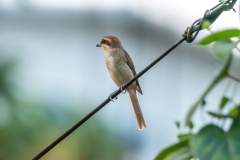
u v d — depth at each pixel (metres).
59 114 10.00
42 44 16.56
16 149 8.84
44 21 16.92
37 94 9.30
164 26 17.58
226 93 3.69
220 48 3.41
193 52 17.09
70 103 10.74
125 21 17.73
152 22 17.61
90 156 11.02
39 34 16.77
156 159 3.77
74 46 17.06
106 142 11.26
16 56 9.00
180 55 17.22
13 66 8.88
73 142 10.98
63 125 10.11
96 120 11.34
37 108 9.13
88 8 17.83
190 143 3.39
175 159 3.63
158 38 17.50
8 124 8.71
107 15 17.89
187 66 17.05
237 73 3.41
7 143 8.77
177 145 3.73
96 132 11.19
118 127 12.20
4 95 8.71
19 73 8.94
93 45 17.22
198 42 4.01
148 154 14.67
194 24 5.84
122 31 17.66
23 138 8.87
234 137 3.34
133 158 13.45
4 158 8.76
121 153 11.54
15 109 8.80
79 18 17.47
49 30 16.94
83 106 11.18
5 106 8.72
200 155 3.29
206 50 16.91
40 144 9.11
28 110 8.95
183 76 17.00
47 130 9.36
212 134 3.37
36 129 9.02
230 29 3.95
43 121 9.27
